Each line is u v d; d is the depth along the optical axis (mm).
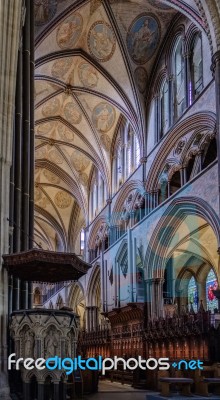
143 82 27469
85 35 27266
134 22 25859
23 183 15812
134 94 27359
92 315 35656
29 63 16906
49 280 13523
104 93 29594
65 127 34812
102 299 32438
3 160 12828
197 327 19266
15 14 13438
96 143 33594
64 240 44375
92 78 29453
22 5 15266
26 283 15117
